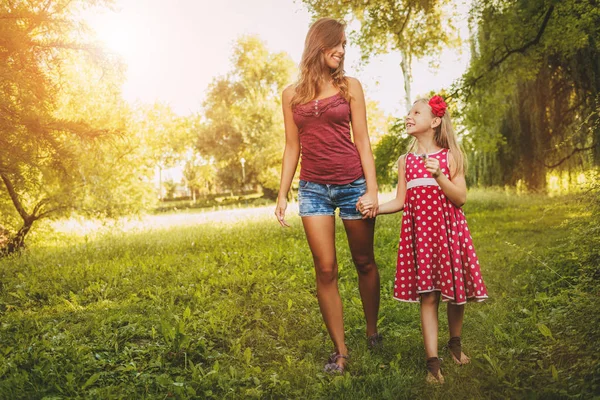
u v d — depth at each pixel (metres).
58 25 6.39
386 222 10.78
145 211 12.34
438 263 3.12
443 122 3.29
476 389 2.66
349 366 3.23
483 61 13.77
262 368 3.30
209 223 13.12
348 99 3.35
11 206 9.82
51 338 3.67
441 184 3.06
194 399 2.80
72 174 7.25
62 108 9.55
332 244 3.40
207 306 4.60
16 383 2.88
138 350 3.43
